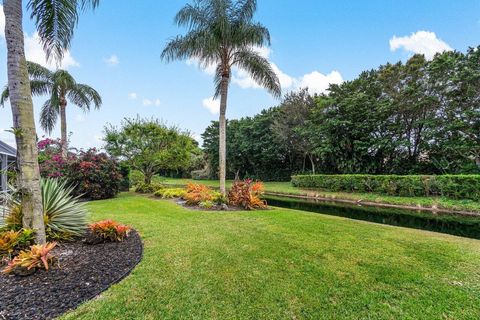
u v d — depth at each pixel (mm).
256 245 3875
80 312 2021
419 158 14961
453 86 11688
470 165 11703
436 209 9484
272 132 21328
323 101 16344
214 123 27516
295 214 6727
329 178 14719
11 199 3645
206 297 2348
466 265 3191
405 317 2133
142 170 13562
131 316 2016
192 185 10414
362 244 3988
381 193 12141
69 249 3416
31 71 11984
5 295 2199
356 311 2207
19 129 2871
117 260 3090
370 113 14945
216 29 8391
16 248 2924
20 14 2941
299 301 2334
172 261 3146
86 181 9578
